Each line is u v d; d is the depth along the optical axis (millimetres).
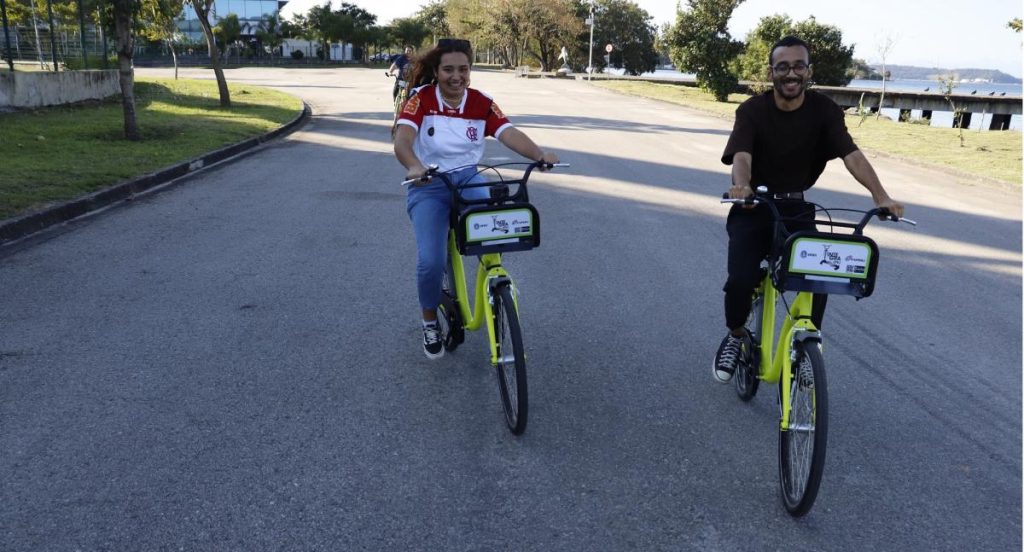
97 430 3775
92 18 20766
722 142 17438
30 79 16875
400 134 3996
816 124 3730
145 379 4359
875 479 3562
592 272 6727
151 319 5297
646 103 30594
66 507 3148
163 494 3256
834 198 10859
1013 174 13234
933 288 6691
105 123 15141
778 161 3820
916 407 4328
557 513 3209
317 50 79438
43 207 7996
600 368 4703
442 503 3256
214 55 20391
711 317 5656
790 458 3285
